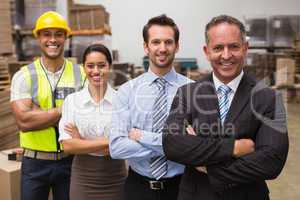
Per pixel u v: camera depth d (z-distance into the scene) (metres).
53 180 2.08
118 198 1.88
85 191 1.84
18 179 2.39
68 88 2.09
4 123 3.02
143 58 8.78
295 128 5.39
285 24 8.51
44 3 5.26
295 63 7.56
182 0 9.51
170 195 1.60
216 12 9.52
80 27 5.52
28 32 5.27
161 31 1.60
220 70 1.30
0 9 3.68
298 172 3.77
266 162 1.21
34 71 2.06
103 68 1.85
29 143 2.04
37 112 1.97
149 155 1.56
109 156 1.83
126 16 9.50
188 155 1.29
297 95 7.14
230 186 1.24
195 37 9.59
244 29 1.29
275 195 3.24
